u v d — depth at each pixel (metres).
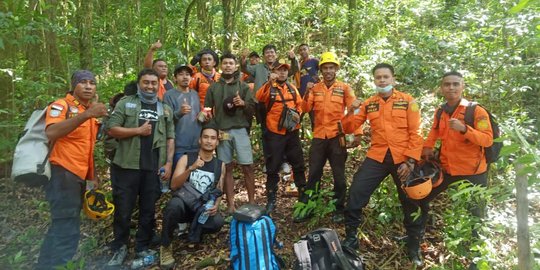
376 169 3.56
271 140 4.36
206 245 4.02
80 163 3.38
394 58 5.54
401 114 3.48
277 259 3.47
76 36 7.05
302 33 9.78
